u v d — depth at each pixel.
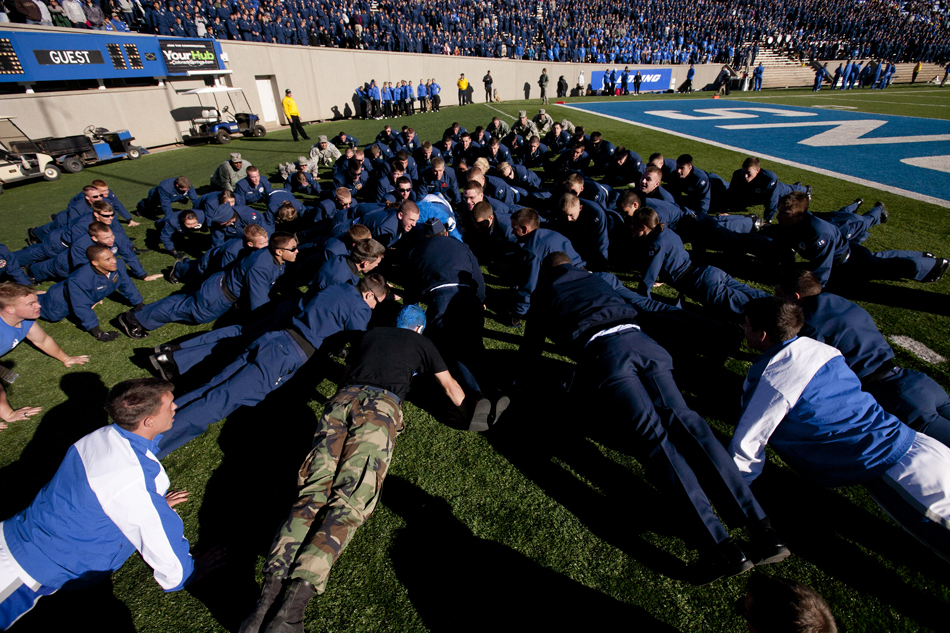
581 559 2.31
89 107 13.38
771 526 2.23
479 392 3.04
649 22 32.88
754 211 7.11
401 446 2.99
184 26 15.98
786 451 2.38
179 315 4.14
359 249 3.62
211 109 15.72
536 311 3.07
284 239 3.82
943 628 2.01
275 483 2.74
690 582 2.20
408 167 7.66
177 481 2.77
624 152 8.05
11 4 11.73
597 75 30.00
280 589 1.90
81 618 2.11
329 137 15.81
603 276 4.07
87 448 1.92
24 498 2.69
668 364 2.63
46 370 3.80
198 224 5.60
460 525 2.48
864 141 12.63
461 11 27.48
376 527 2.48
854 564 2.27
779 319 2.24
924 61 34.34
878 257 4.50
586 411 3.24
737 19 34.59
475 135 10.18
